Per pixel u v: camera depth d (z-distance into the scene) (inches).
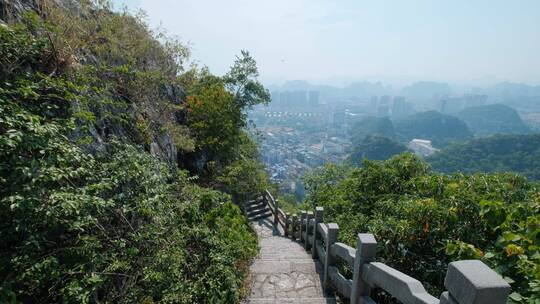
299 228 278.5
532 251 80.5
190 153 302.8
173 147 237.0
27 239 83.6
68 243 98.2
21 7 128.9
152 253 117.2
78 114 117.0
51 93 115.9
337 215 212.8
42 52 118.9
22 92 99.4
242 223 227.8
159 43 247.8
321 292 148.3
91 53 170.4
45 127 94.8
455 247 89.0
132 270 110.3
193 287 122.7
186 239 142.9
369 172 203.8
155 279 109.3
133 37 209.5
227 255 150.3
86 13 182.4
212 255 143.2
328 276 145.6
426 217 109.8
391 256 120.1
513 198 122.1
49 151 93.8
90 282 88.0
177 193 171.5
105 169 115.3
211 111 316.8
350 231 165.8
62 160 95.4
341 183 273.7
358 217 175.2
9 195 82.3
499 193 122.6
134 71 195.0
